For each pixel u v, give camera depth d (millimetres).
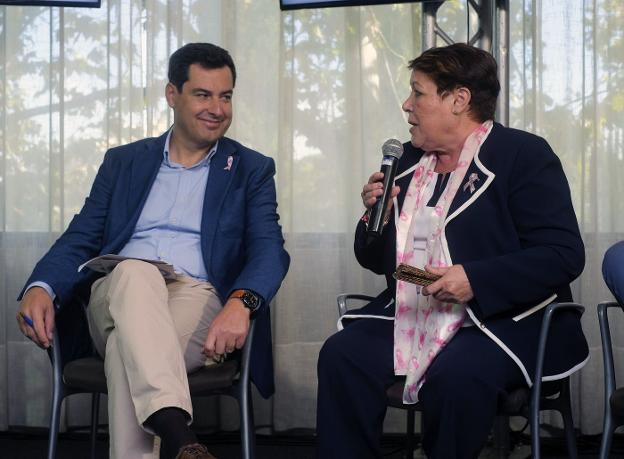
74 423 3918
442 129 2695
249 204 2988
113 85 3863
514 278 2473
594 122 3666
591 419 3670
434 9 3457
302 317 3865
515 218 2604
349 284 3840
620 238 3695
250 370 2764
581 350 2576
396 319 2635
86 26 3885
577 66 3689
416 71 2713
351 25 3838
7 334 3912
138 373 2400
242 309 2625
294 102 3859
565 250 2518
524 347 2482
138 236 3020
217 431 3869
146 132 3877
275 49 3844
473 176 2637
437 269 2494
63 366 2824
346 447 2527
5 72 3885
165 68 3859
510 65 3732
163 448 2350
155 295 2547
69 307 2871
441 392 2389
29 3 3426
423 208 2717
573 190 3705
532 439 2447
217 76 2994
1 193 3887
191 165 3074
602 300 3678
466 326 2578
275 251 2848
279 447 3754
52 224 3863
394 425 3842
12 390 3932
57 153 3863
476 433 2367
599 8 3688
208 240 2947
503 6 3367
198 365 2771
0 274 3904
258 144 3854
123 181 3076
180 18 3855
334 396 2564
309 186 3861
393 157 2717
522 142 2654
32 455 3627
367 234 2674
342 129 3848
